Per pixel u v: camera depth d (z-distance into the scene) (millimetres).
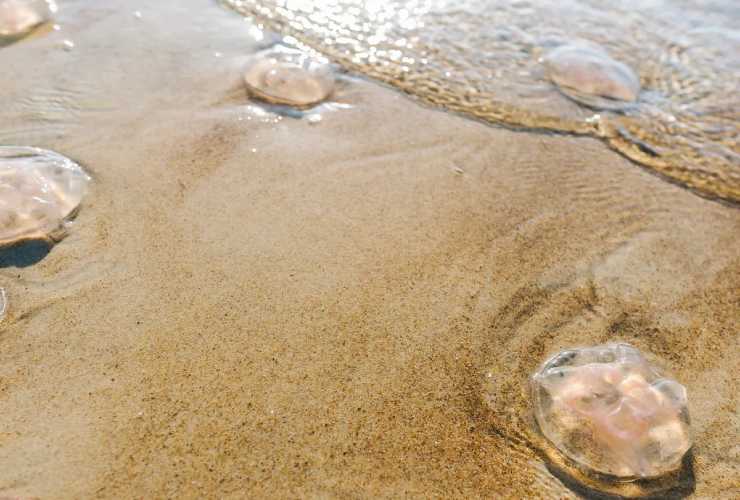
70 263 650
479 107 949
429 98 954
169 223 705
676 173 874
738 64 1087
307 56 992
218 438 525
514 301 667
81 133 807
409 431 548
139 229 694
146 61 944
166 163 780
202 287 642
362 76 981
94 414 531
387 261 692
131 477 496
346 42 1046
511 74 1020
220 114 864
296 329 614
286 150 823
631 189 835
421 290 666
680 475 541
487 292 673
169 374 564
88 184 738
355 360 595
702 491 533
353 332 618
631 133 933
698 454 557
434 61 1030
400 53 1039
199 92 897
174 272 653
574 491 525
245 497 494
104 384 553
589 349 626
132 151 791
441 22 1121
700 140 934
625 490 529
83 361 568
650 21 1177
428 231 735
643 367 610
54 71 903
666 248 757
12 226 663
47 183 712
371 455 529
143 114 849
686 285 714
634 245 754
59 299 617
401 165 824
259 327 611
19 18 980
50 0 1043
